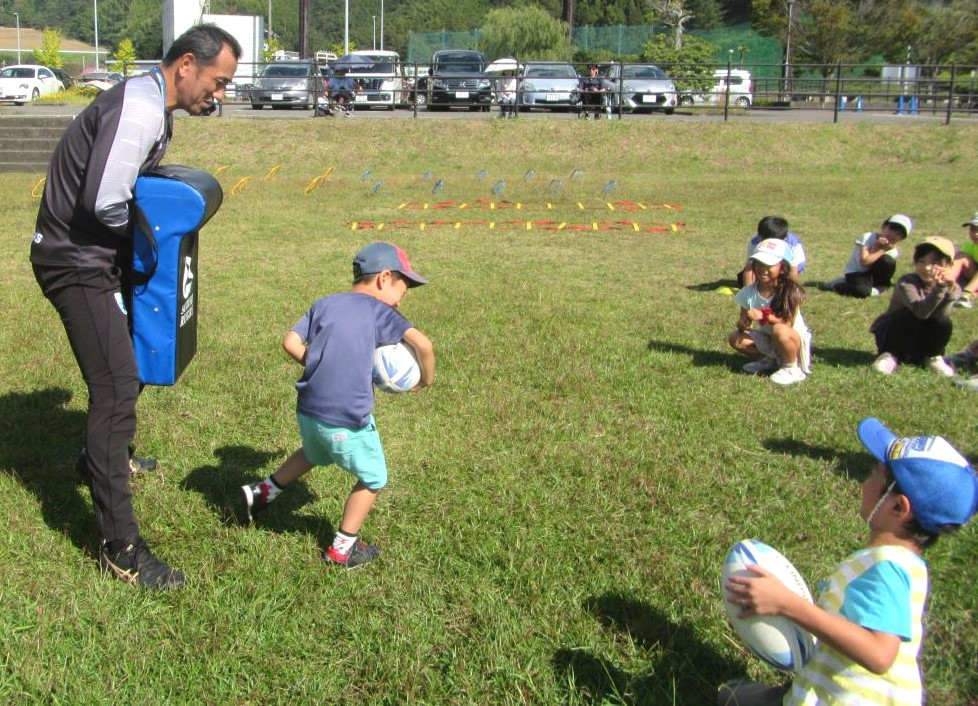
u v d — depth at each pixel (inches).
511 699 111.0
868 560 92.8
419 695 112.0
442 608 130.0
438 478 173.2
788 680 116.8
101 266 132.3
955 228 518.6
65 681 111.1
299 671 115.6
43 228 131.9
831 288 363.9
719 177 759.7
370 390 136.3
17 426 193.5
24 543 143.8
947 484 88.3
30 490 162.9
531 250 443.5
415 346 139.3
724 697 108.7
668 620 128.3
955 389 234.7
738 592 93.5
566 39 1596.9
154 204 136.6
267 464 179.2
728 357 260.1
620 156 816.3
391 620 127.3
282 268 384.5
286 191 647.8
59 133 813.2
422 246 449.4
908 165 805.2
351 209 573.3
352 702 110.7
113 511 133.4
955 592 137.0
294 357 137.8
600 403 217.2
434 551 146.0
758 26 1699.1
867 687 91.5
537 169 788.0
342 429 134.5
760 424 205.3
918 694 92.1
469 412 208.8
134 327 142.3
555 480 172.9
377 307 139.5
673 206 605.3
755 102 1352.1
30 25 5388.8
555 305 316.8
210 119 856.3
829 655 94.4
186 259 145.6
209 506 159.8
